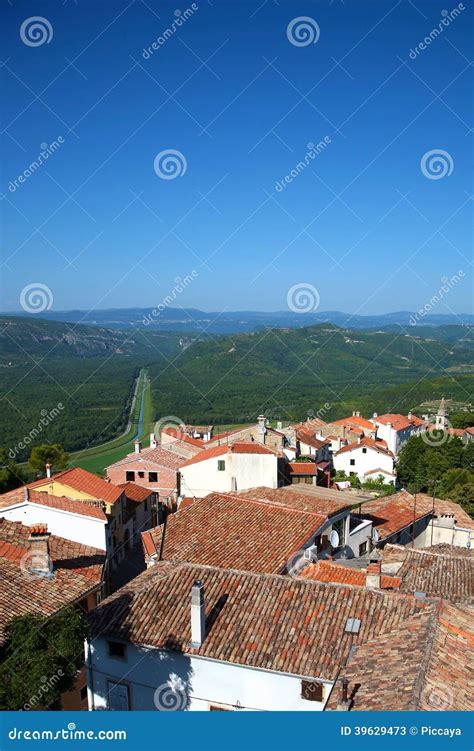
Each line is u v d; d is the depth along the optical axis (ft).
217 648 60.64
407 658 51.11
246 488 158.40
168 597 68.18
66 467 260.62
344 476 258.78
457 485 192.13
